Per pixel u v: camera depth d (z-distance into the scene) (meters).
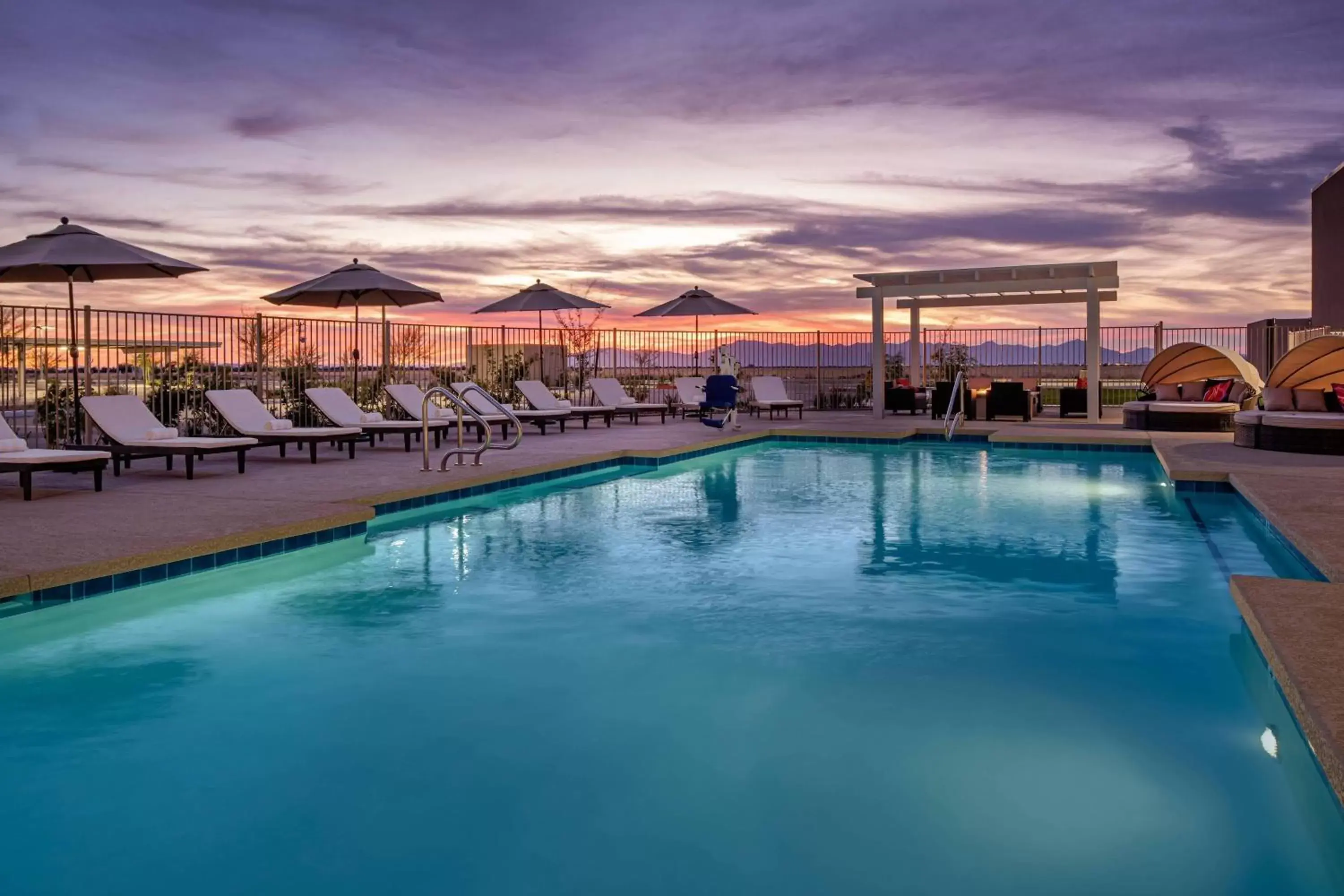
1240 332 19.77
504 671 4.13
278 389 13.56
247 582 5.75
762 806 2.85
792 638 4.61
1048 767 3.11
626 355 20.94
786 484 10.23
